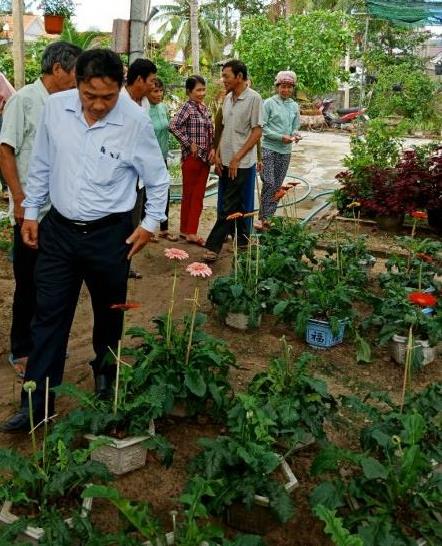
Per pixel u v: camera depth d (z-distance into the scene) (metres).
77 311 5.57
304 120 23.97
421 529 2.76
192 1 15.02
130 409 3.25
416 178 8.41
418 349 4.50
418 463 2.84
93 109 3.21
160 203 3.60
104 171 3.37
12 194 3.90
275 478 3.15
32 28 35.69
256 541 2.48
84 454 2.87
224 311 5.22
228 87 6.70
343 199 9.19
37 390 3.57
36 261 3.74
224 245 7.77
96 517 2.99
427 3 13.43
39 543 2.55
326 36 21.14
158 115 6.99
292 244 6.33
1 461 2.78
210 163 7.36
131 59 6.68
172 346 3.85
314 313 4.98
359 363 4.77
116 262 3.55
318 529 3.00
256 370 4.57
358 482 2.93
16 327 4.36
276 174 7.90
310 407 3.42
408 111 23.58
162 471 3.36
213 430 3.73
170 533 2.61
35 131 3.87
